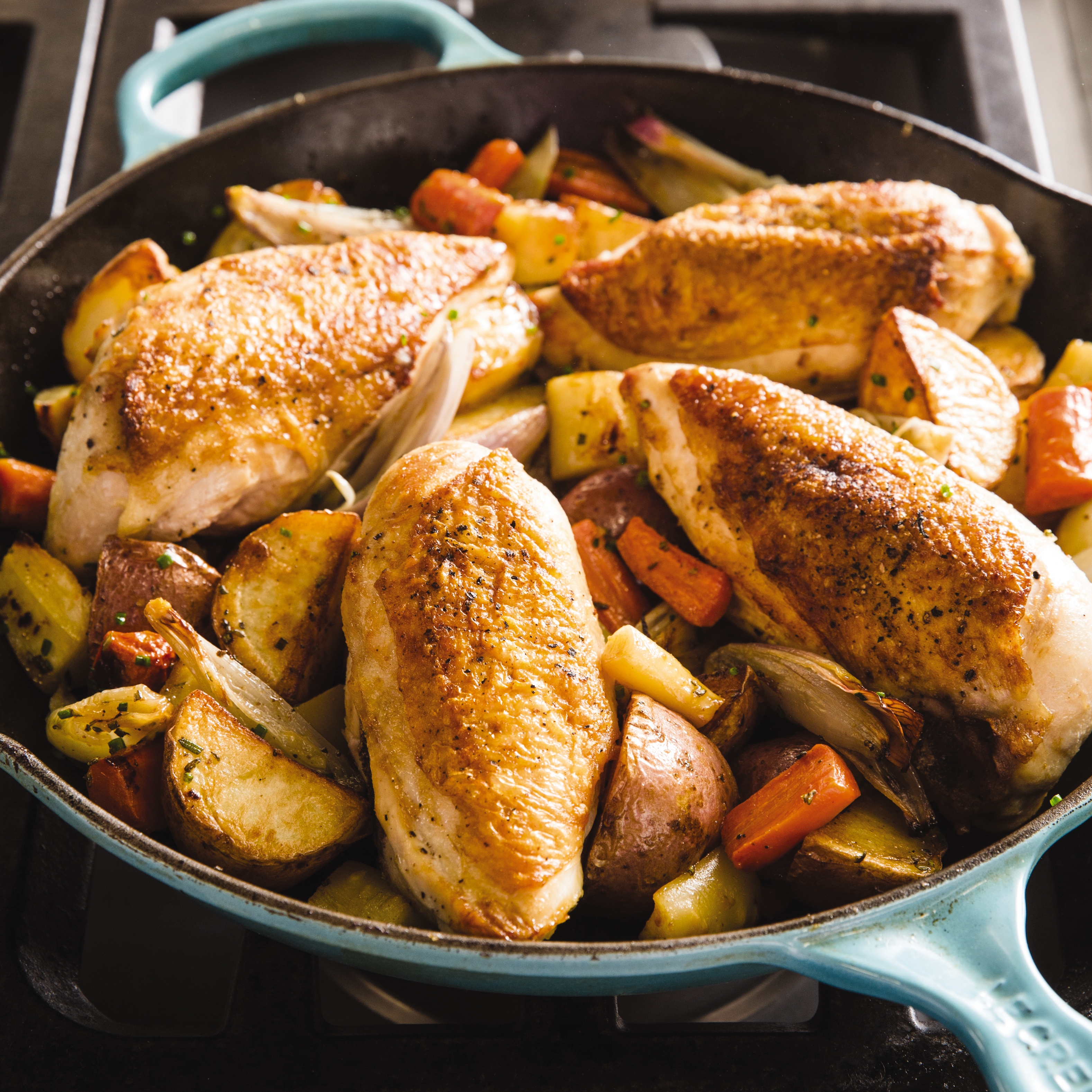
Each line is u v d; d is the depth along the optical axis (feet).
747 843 1.46
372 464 1.70
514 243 1.86
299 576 1.57
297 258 1.69
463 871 1.39
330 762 1.52
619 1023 1.53
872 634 1.49
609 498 1.66
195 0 2.33
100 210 1.80
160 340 1.60
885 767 1.49
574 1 2.28
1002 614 1.45
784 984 1.56
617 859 1.43
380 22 1.95
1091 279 1.78
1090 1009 1.53
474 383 1.72
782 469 1.53
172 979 1.55
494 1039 1.52
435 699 1.42
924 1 2.25
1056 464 1.63
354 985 1.55
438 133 1.94
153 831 1.52
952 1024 1.33
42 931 1.57
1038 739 1.46
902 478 1.51
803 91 1.89
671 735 1.46
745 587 1.57
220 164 1.86
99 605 1.58
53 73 2.23
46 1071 1.50
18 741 1.59
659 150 1.94
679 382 1.60
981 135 2.14
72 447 1.62
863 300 1.72
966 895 1.36
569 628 1.47
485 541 1.47
